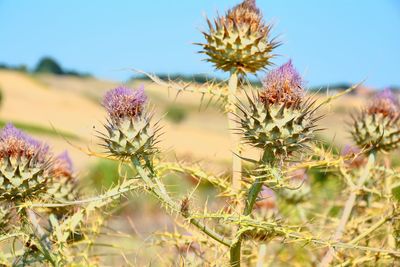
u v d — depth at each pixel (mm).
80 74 114375
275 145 4449
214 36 5508
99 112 86562
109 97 4656
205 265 5012
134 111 4547
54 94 95312
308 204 7027
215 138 57469
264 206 6164
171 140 52438
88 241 5309
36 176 4617
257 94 4547
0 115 73438
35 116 77562
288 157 4633
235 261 4629
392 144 5844
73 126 68688
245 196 5051
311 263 6230
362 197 6363
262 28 5562
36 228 4707
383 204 6383
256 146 4535
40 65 130750
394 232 5527
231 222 4242
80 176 5789
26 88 95500
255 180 4449
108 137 4559
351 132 6000
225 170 5504
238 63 5551
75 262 5328
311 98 4551
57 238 4871
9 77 100188
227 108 5344
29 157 4617
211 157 5527
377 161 6539
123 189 4285
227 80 5602
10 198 4582
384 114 5816
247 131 4535
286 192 6809
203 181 5434
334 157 5629
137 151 4492
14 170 4531
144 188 4328
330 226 6020
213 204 5258
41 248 4523
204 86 5566
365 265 5707
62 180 5441
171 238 5367
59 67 132250
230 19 5496
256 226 4129
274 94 4469
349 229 5812
